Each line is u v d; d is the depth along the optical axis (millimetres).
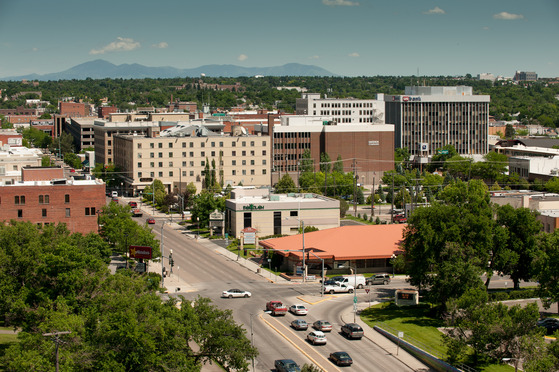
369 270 139250
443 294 102375
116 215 139750
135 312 73125
